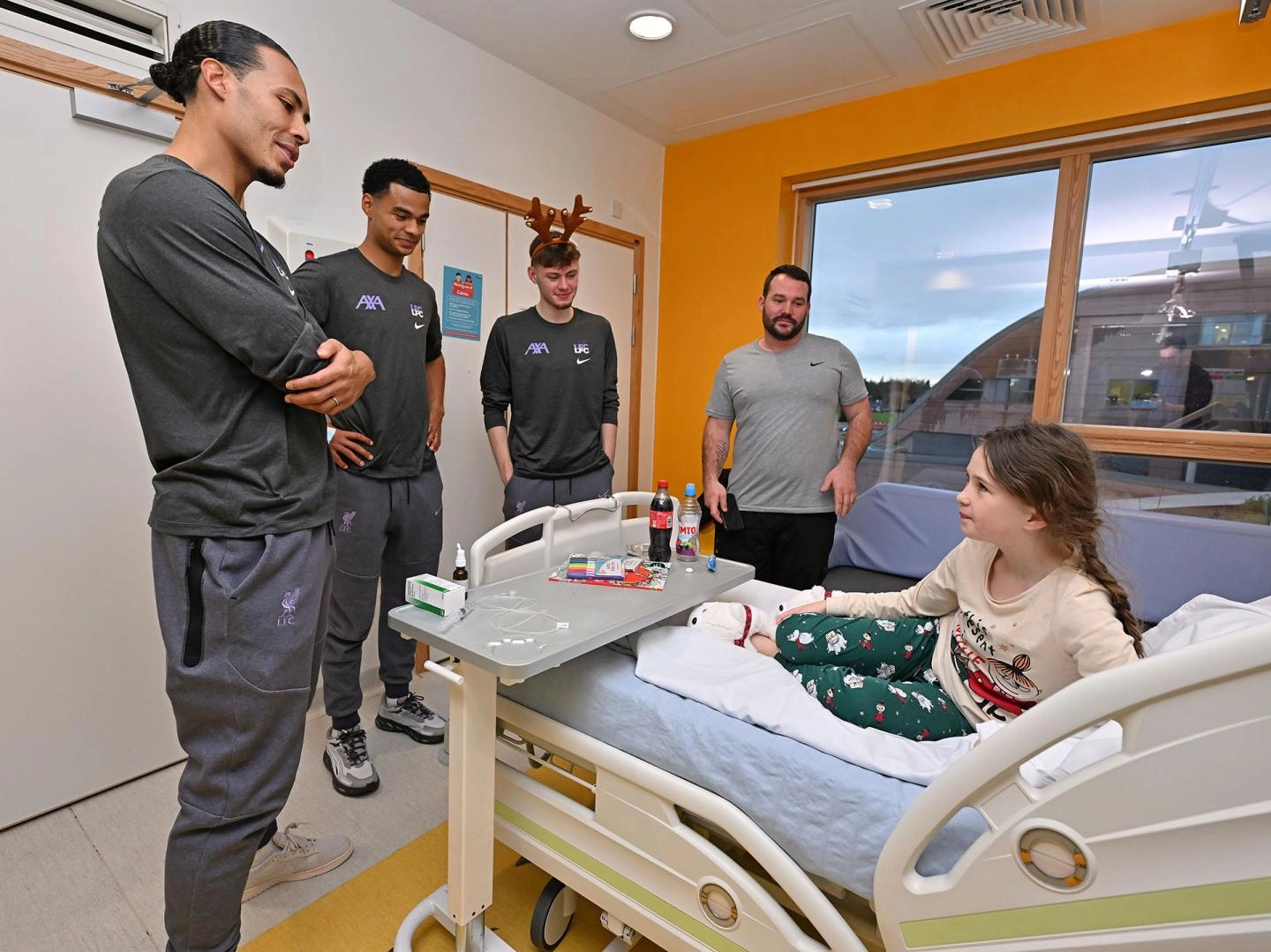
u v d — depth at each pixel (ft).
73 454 5.38
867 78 8.72
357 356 3.59
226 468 3.28
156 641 5.98
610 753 3.65
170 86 3.37
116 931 4.37
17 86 4.90
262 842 3.73
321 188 6.85
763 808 3.15
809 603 4.95
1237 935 2.17
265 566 3.37
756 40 7.88
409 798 5.90
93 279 5.40
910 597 4.58
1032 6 6.98
